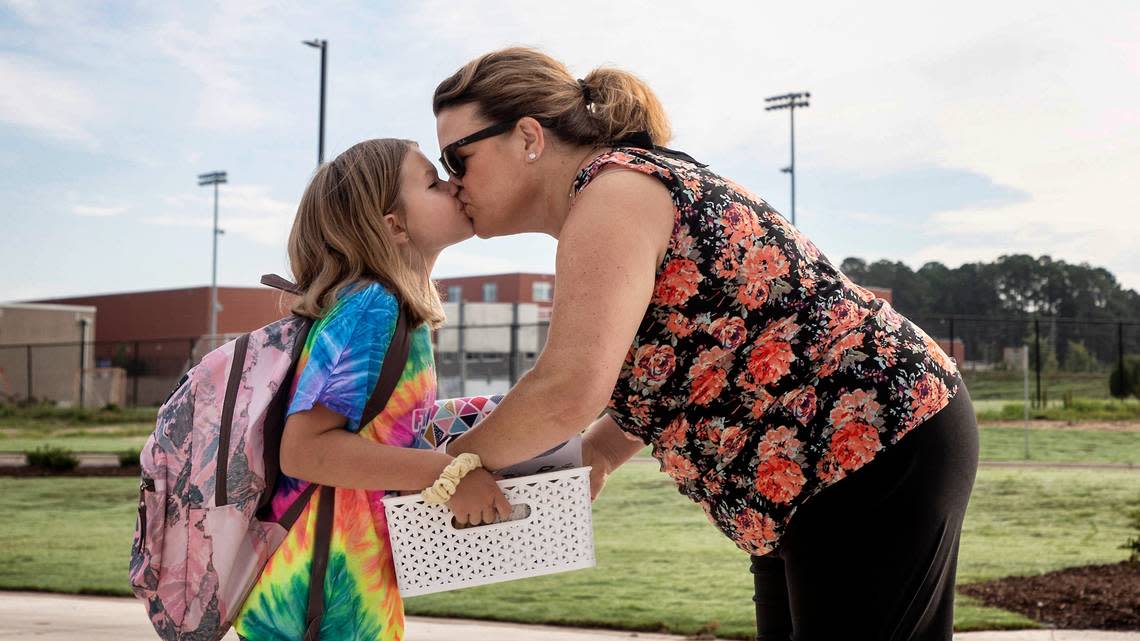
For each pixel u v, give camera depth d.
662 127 1.92
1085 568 6.01
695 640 4.72
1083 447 15.66
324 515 1.91
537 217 1.90
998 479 10.95
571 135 1.82
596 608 5.41
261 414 1.86
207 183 52.62
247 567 1.91
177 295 55.47
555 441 1.66
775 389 1.69
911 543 1.67
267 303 56.06
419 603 5.62
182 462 1.88
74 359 47.81
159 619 1.89
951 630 1.79
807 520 1.71
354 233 1.96
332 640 1.90
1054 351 29.97
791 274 1.69
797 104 38.69
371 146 2.05
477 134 1.83
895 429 1.66
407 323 1.97
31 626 4.96
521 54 1.88
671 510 9.41
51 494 12.43
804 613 1.74
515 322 25.47
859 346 1.68
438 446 2.12
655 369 1.72
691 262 1.66
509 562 1.84
